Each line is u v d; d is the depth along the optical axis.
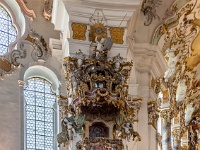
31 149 23.41
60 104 22.59
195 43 27.44
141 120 24.20
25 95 23.75
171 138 28.34
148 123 24.33
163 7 24.64
